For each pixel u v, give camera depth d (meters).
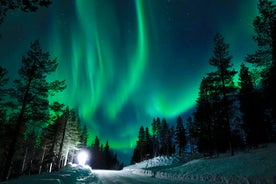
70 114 45.16
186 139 68.44
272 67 18.09
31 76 20.78
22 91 20.31
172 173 21.91
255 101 33.59
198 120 39.62
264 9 19.31
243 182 12.45
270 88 17.95
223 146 41.47
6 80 17.98
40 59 21.23
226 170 15.71
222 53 27.19
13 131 19.67
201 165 21.09
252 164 14.52
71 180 15.20
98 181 18.81
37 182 10.30
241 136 41.78
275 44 18.12
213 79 26.80
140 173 33.81
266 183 10.86
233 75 26.39
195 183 15.44
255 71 19.44
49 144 40.44
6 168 18.73
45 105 20.34
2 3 6.28
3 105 19.38
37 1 6.43
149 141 84.75
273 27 18.47
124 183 17.42
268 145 28.02
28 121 20.20
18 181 10.24
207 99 36.06
